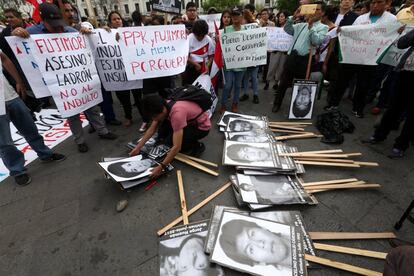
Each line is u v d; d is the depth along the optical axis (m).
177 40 3.08
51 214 2.03
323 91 4.84
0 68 2.11
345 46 3.17
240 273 1.47
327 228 1.79
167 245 1.66
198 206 2.01
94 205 2.10
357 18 3.28
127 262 1.60
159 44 2.96
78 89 2.64
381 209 1.96
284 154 2.51
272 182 2.16
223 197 2.12
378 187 2.21
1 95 2.09
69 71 2.52
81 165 2.70
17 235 1.85
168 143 2.67
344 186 2.16
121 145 3.08
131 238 1.77
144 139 2.48
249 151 2.54
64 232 1.85
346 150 2.78
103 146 3.07
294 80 3.33
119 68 3.09
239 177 2.20
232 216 1.77
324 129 3.13
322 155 2.56
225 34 3.31
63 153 2.96
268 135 2.94
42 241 1.79
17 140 3.34
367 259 1.56
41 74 2.36
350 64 3.35
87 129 3.61
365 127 3.29
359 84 3.37
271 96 4.60
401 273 0.92
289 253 1.53
